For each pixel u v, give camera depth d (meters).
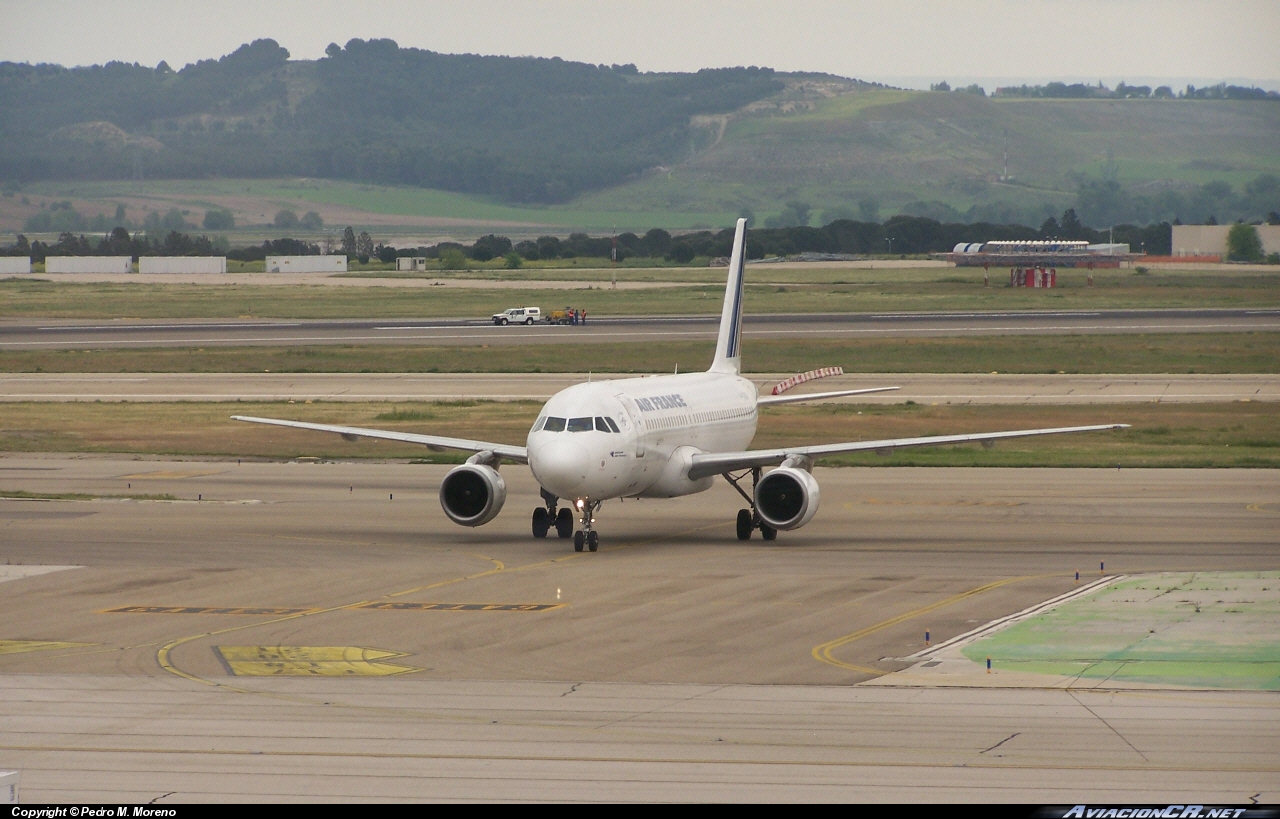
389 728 89.81
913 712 93.44
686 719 91.88
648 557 161.38
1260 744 85.50
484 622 124.56
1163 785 77.88
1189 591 136.00
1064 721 90.81
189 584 144.75
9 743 86.31
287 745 86.00
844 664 107.69
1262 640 114.12
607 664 108.25
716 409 192.62
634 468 165.62
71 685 101.75
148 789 77.31
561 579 146.62
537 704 95.88
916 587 140.00
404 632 120.50
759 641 116.00
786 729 89.31
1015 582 142.38
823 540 174.25
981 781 78.62
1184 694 97.81
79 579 147.75
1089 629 119.19
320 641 117.12
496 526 189.12
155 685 101.81
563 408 163.75
